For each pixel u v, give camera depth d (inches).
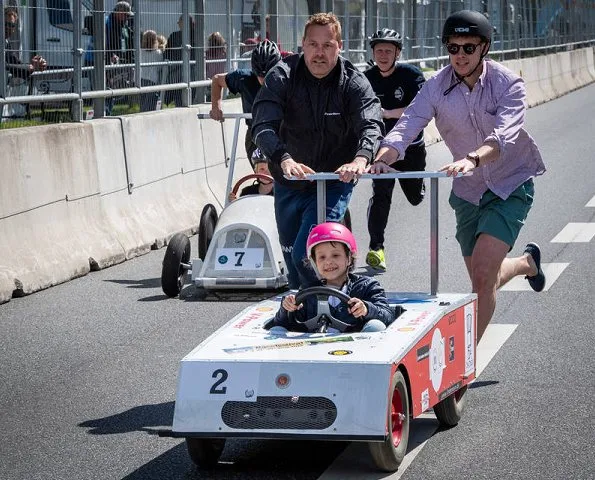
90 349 326.3
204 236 427.8
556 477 216.5
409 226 530.6
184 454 236.1
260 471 223.3
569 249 461.7
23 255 404.5
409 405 221.5
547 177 676.1
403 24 1037.2
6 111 430.9
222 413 211.3
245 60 656.4
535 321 347.3
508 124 257.4
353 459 228.4
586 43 1841.8
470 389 279.1
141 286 414.9
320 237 236.4
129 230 475.2
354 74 272.5
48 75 451.8
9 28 425.7
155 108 550.9
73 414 266.5
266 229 388.8
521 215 270.8
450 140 272.2
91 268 442.6
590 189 623.8
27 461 234.8
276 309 249.8
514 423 251.1
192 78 600.1
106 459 234.4
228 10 636.7
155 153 511.5
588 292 385.1
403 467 222.8
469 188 273.4
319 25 267.0
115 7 507.8
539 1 1544.0
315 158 279.1
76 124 451.5
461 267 432.8
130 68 523.2
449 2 1172.5
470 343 257.0
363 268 436.1
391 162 262.8
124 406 271.7
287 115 276.4
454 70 262.8
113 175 473.4
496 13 1300.4
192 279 389.7
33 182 416.2
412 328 226.2
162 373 299.4
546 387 278.8
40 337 341.7
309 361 210.5
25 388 289.4
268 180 418.3
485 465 223.9
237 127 425.4
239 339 228.1
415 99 269.0
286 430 208.1
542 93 1322.6
